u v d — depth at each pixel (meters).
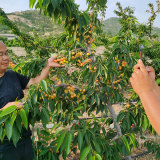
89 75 2.06
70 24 2.12
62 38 2.62
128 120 2.19
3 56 1.75
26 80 2.06
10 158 1.80
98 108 2.39
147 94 0.60
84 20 2.03
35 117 1.58
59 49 2.87
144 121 2.12
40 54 3.51
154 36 4.70
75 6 2.05
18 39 4.83
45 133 2.41
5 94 1.77
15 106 1.37
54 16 1.93
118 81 2.26
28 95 1.51
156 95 0.61
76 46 2.60
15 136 1.40
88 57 2.26
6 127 1.33
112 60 2.04
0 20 4.60
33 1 1.80
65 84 2.04
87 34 2.22
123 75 2.31
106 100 2.35
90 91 2.14
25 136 1.94
